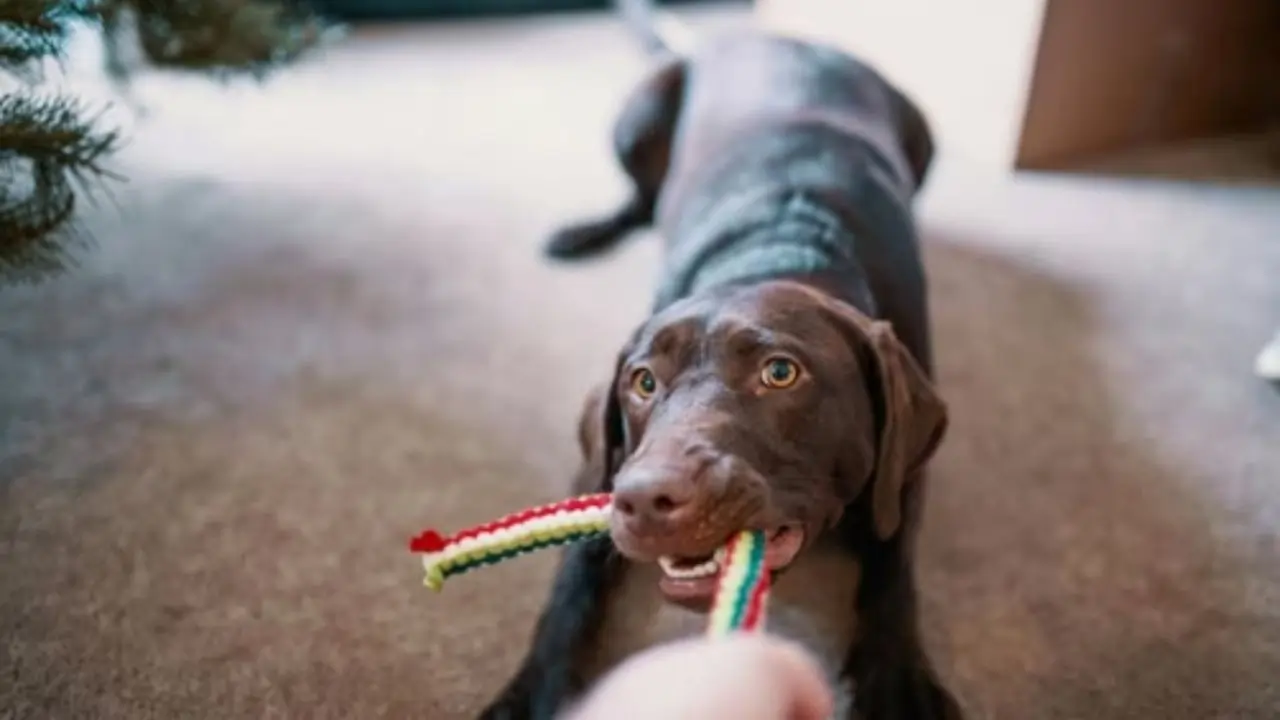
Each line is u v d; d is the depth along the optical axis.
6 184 0.97
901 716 0.84
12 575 0.97
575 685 0.83
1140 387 1.22
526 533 0.75
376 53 2.05
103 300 1.30
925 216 1.54
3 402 1.15
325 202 1.52
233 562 0.99
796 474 0.77
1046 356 1.26
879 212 1.06
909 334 1.02
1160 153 1.76
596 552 0.88
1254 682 0.91
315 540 1.01
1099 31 1.63
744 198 1.06
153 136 1.67
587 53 2.09
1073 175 1.68
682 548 0.71
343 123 1.75
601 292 1.35
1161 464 1.12
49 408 1.14
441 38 2.13
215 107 1.78
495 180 1.60
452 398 1.18
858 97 1.24
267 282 1.34
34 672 0.89
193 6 1.18
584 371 1.22
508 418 1.16
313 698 0.88
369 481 1.08
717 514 0.71
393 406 1.17
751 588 0.69
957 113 1.73
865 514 0.87
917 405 0.84
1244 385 1.23
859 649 0.87
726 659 0.48
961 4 1.67
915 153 1.34
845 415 0.79
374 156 1.66
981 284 1.39
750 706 0.47
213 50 1.21
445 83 1.92
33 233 0.97
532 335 1.28
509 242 1.45
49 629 0.93
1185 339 1.30
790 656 0.50
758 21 2.09
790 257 0.96
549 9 2.29
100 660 0.90
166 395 1.17
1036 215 1.55
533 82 1.94
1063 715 0.89
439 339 1.26
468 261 1.40
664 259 1.17
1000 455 1.12
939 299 1.35
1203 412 1.19
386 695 0.89
